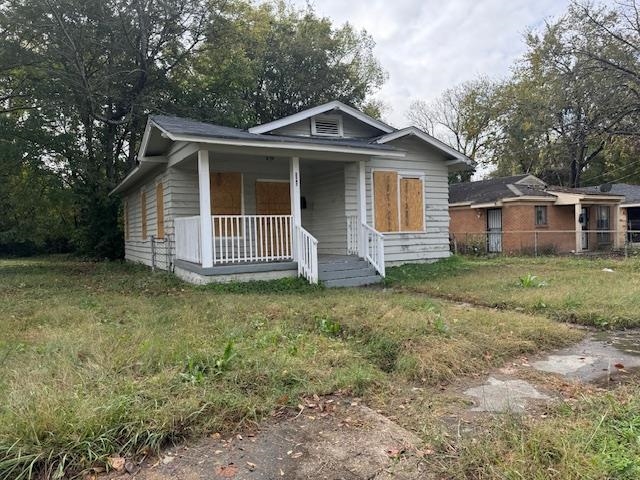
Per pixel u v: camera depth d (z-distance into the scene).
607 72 15.94
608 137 17.77
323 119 11.27
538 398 3.31
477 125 33.72
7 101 16.84
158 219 12.11
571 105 17.94
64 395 2.87
